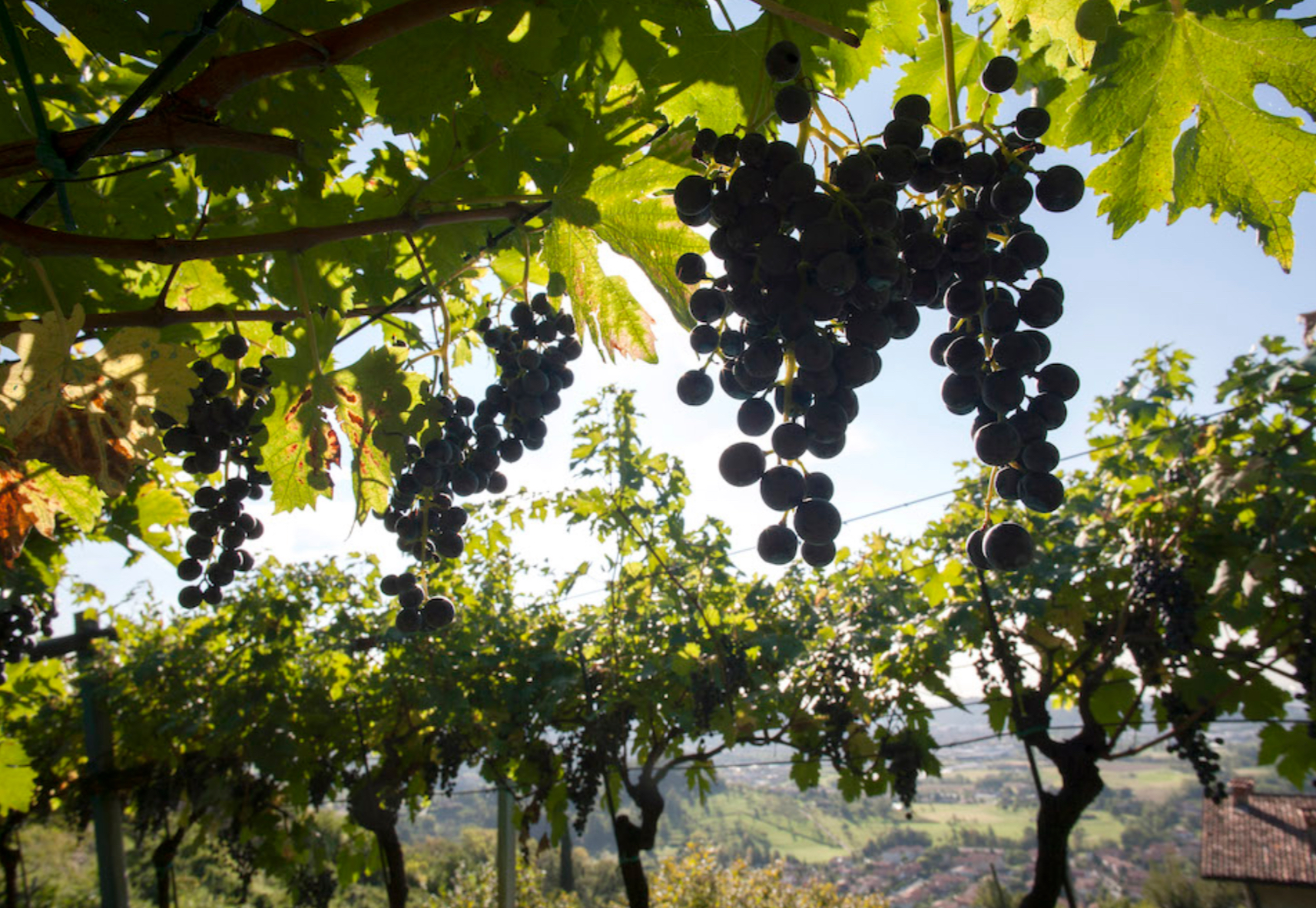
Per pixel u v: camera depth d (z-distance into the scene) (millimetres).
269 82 2258
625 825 7270
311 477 2389
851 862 60688
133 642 9750
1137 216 1898
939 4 1547
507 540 7523
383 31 1566
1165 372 6945
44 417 1789
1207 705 5926
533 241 2840
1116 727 6207
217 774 8422
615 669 7512
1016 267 1424
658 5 2025
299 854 8547
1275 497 5746
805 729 7094
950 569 6602
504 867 7980
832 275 1243
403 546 2436
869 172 1309
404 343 3170
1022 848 62188
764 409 1482
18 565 3777
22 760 5094
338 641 7938
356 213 2896
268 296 3100
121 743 8711
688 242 1906
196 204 2984
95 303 2811
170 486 3582
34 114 1546
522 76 2152
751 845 61469
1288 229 1783
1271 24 1668
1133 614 6098
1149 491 6414
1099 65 1819
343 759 8258
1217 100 1775
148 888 14781
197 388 2340
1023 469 1442
